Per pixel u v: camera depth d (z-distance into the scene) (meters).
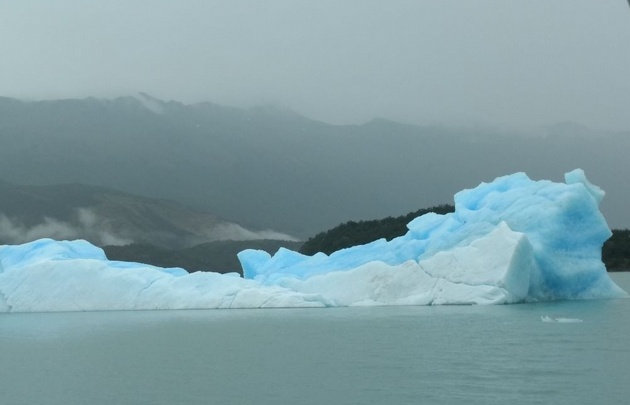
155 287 50.88
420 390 19.89
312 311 45.44
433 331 32.19
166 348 29.92
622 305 43.78
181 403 19.44
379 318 38.69
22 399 20.52
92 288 50.78
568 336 29.59
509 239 44.78
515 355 25.08
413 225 54.44
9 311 50.50
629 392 19.09
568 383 20.23
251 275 60.28
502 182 53.69
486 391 19.48
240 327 36.66
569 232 47.50
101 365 25.98
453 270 46.41
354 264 52.53
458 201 54.66
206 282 51.53
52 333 36.44
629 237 121.31
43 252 54.53
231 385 21.59
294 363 25.20
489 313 39.50
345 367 23.97
